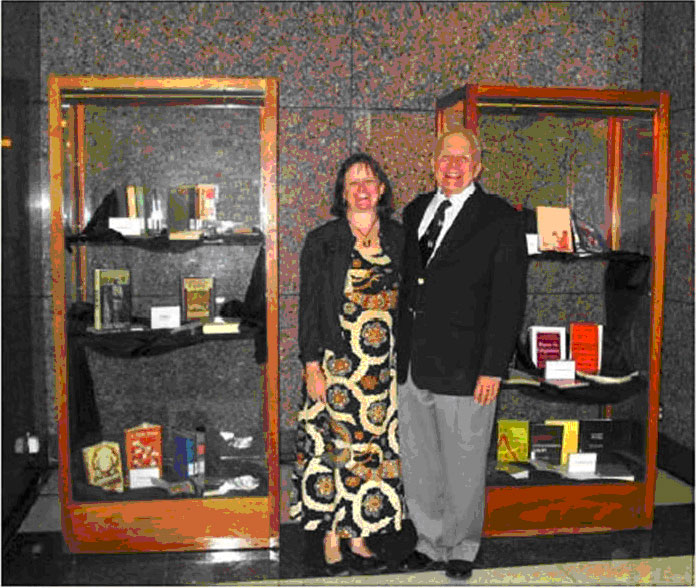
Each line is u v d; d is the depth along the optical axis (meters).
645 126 3.08
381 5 3.82
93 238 2.84
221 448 3.12
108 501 2.88
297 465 2.82
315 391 2.65
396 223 2.69
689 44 3.59
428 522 2.81
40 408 3.67
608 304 3.29
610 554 2.90
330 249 2.59
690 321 3.66
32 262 3.54
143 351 2.91
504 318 2.57
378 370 2.64
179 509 2.90
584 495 3.11
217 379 3.20
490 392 2.57
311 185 3.85
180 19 3.71
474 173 2.65
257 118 3.04
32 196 3.55
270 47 3.77
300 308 2.66
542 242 3.08
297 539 3.04
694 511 3.34
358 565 2.77
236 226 3.06
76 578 2.67
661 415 3.92
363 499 2.68
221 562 2.82
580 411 3.46
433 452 2.76
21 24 3.36
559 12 3.92
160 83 2.76
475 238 2.57
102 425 3.14
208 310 3.03
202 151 3.05
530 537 3.07
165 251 3.11
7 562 2.80
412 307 2.64
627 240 3.21
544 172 3.19
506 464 3.18
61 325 2.79
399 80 3.85
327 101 3.82
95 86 2.73
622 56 3.98
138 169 3.04
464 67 3.89
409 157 3.89
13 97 3.22
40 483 3.58
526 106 2.99
